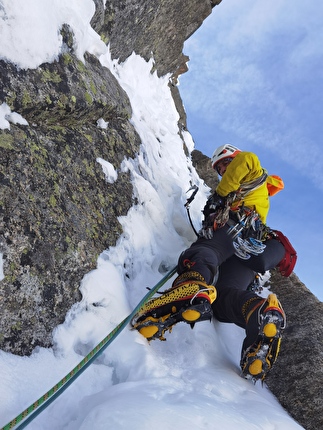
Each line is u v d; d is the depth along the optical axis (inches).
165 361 98.3
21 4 98.0
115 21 148.2
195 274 108.0
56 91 106.0
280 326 99.9
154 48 196.2
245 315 107.5
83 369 84.0
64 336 90.7
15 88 96.0
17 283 85.0
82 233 103.7
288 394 109.3
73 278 96.8
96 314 99.2
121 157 133.7
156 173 155.9
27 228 89.7
